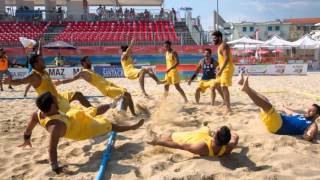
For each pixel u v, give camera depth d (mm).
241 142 6332
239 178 4926
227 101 9055
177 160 5672
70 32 33938
